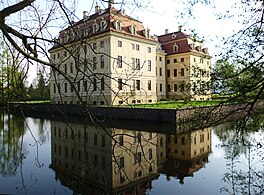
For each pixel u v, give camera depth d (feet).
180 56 136.87
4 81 9.42
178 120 59.88
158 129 57.06
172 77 139.33
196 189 24.13
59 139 49.39
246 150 26.71
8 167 29.14
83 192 20.25
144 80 108.17
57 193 22.56
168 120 61.16
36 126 66.49
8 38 6.73
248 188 22.61
